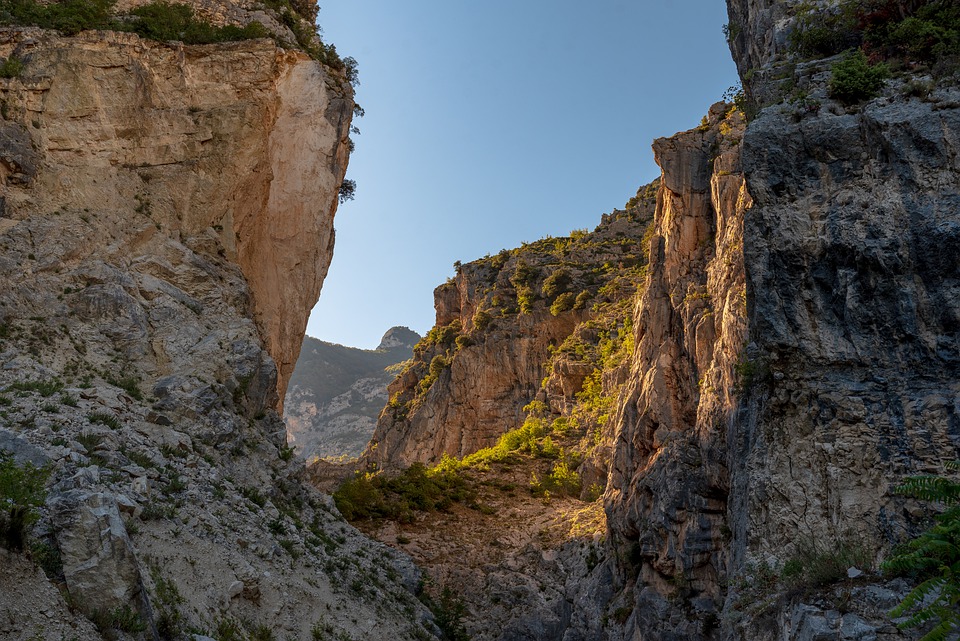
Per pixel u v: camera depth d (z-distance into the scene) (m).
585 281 89.19
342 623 22.25
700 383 36.25
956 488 16.00
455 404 88.81
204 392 25.16
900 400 19.94
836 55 24.91
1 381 22.05
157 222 29.61
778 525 20.31
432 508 53.41
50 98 29.14
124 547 14.50
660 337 41.31
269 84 32.59
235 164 31.12
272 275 32.75
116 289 26.36
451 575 45.47
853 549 18.97
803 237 21.66
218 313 28.62
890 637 16.20
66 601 13.59
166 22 32.25
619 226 101.25
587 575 43.81
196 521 20.41
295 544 24.12
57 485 15.93
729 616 20.64
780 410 21.44
